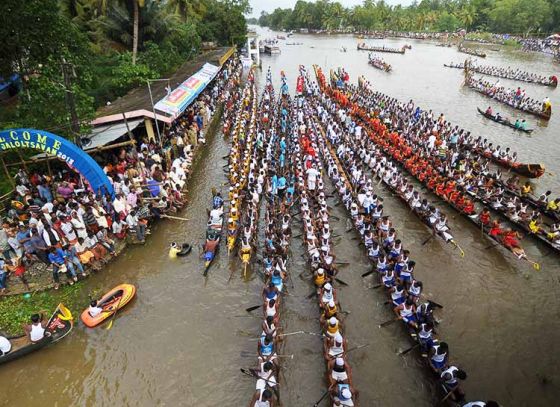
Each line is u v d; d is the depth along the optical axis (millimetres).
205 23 65688
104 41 35750
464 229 19375
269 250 15922
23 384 11492
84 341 12906
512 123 36094
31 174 20359
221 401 11117
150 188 19484
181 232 18859
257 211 19734
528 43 94875
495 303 14680
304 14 151375
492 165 26766
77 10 35125
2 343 11578
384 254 15445
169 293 15102
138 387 11469
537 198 22438
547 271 16469
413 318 12984
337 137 29344
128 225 17531
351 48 99312
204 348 12797
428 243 18391
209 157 28078
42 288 14531
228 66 54812
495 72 59688
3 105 25375
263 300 14008
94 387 11453
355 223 18969
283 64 72500
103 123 24250
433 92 49875
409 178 24922
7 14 17844
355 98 41031
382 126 31281
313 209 19625
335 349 11648
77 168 16547
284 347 12852
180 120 30453
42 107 19547
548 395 11312
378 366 12109
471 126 35750
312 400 11094
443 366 11305
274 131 30172
